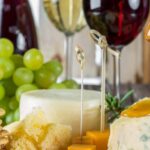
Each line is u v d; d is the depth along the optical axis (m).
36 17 1.63
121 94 0.87
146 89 0.96
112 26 0.72
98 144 0.55
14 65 0.74
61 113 0.59
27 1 1.00
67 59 0.97
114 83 0.74
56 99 0.60
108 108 0.61
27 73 0.71
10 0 0.97
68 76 0.98
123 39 0.73
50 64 0.75
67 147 0.55
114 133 0.52
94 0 0.72
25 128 0.54
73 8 0.91
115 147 0.51
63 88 0.69
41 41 1.64
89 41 1.61
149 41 0.53
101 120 0.58
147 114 0.51
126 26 0.72
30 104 0.60
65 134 0.55
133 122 0.51
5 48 0.73
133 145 0.50
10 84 0.72
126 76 1.68
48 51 1.64
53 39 1.64
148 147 0.50
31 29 1.00
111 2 0.72
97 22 0.73
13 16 0.98
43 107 0.60
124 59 1.67
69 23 0.93
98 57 1.60
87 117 0.60
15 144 0.53
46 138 0.54
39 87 0.73
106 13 0.72
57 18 0.92
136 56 1.67
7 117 0.66
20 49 0.98
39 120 0.55
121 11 0.72
